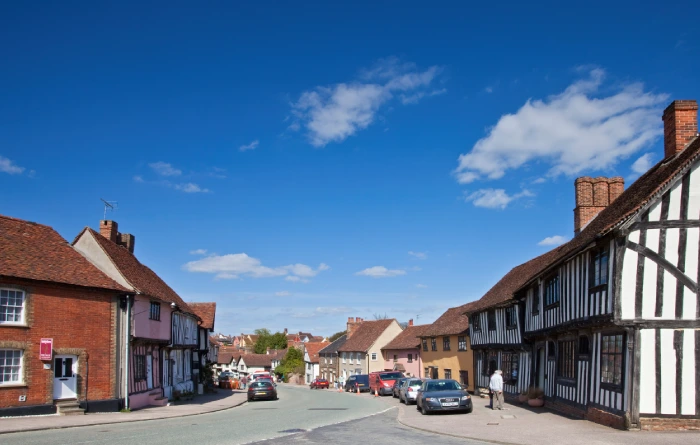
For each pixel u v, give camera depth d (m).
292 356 106.62
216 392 50.94
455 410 23.14
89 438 16.02
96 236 29.67
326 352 86.25
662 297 15.36
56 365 23.42
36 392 22.30
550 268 21.62
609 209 21.98
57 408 22.88
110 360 25.72
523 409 23.97
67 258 25.52
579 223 26.09
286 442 15.00
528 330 26.73
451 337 47.00
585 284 18.31
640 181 20.88
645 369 15.25
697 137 18.06
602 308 16.64
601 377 17.53
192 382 45.22
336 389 67.75
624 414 15.56
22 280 22.09
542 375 25.28
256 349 145.00
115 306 26.31
